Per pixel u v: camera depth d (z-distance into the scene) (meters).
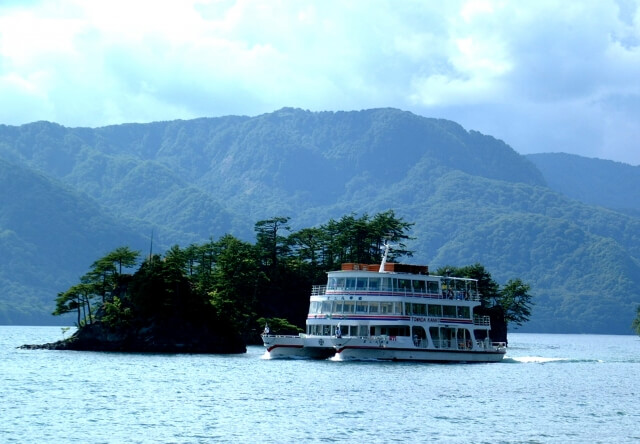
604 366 181.50
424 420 91.75
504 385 125.94
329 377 128.12
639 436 85.88
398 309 150.75
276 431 83.69
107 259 196.38
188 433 82.06
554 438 84.00
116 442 77.62
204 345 185.75
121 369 138.75
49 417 88.88
